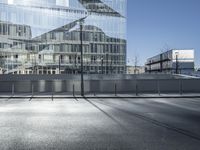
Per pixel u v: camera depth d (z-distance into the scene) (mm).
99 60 82938
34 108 17391
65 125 11148
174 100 23875
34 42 77438
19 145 7891
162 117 13492
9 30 74250
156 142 8273
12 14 75000
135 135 9281
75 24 81750
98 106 18719
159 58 116500
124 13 86938
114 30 85500
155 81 34031
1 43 72875
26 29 76688
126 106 18766
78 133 9594
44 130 10102
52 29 79625
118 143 8164
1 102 21812
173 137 8969
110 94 29797
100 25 84000
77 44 81500
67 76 51625
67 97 26375
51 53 78875
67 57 80250
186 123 11703
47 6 79500
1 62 72500
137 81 33938
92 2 83812
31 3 77688
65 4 81375
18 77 48562
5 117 13375
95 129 10328
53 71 78562
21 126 10898
